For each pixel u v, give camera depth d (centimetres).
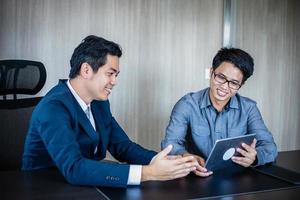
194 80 353
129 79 327
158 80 338
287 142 411
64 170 118
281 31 394
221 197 109
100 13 308
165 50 338
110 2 311
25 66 185
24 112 180
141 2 323
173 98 346
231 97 182
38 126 130
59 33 296
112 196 107
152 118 341
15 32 281
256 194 113
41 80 190
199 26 349
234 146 139
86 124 140
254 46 381
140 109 335
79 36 303
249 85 384
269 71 393
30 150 140
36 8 286
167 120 347
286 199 110
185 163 120
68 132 125
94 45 131
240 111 185
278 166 151
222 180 128
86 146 140
